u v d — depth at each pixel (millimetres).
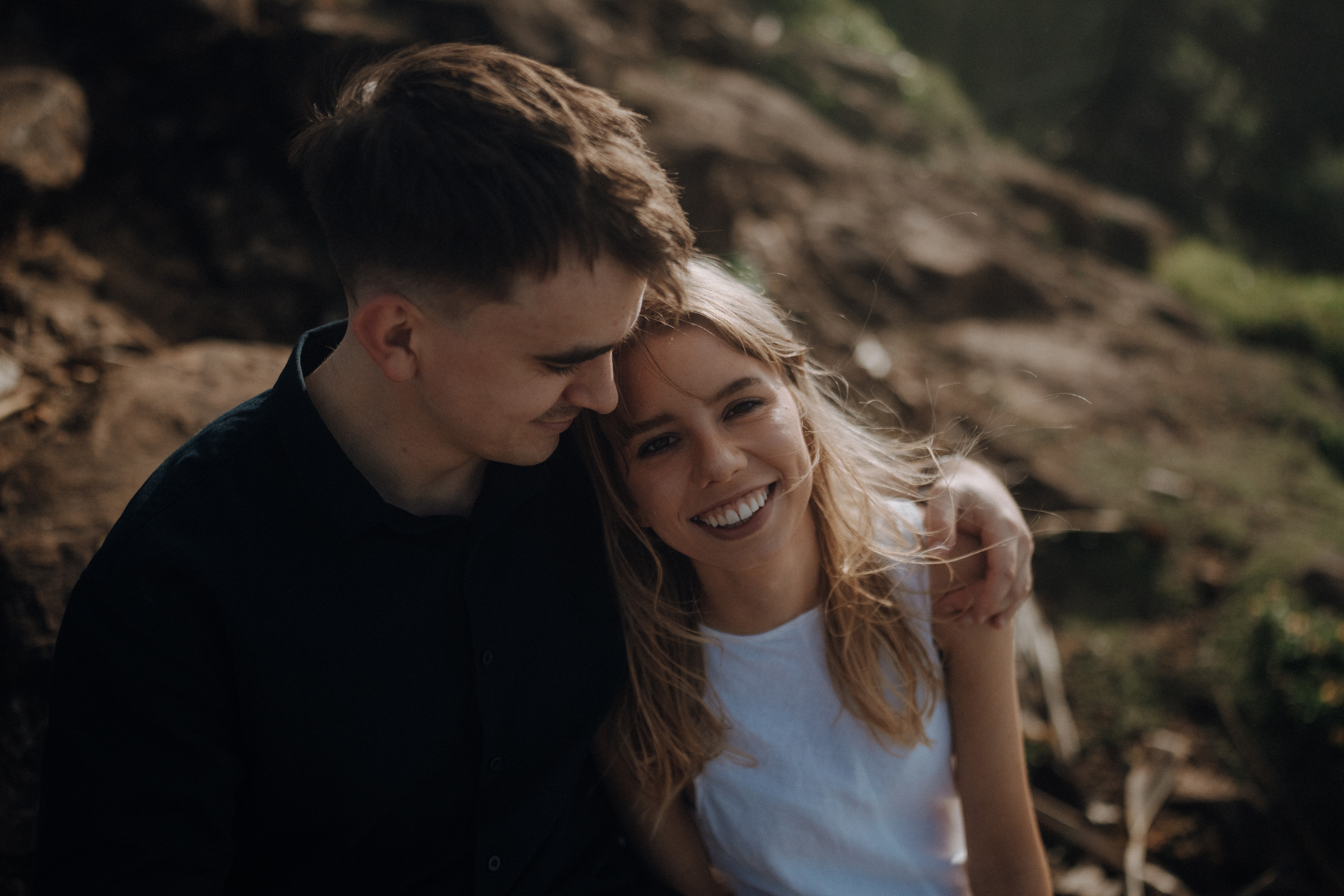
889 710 1698
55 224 3391
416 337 1260
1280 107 13102
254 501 1355
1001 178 8008
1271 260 11312
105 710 1300
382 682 1416
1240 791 3375
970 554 1701
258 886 1522
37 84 3400
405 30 4668
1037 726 3445
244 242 3758
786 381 1642
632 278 1226
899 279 5824
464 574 1442
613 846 1792
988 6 14008
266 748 1395
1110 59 12367
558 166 1149
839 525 1705
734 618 1740
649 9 7270
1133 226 8133
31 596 2012
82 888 1296
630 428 1521
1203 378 5789
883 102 8664
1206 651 3795
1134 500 4391
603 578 1669
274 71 3879
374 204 1191
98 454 2357
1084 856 3117
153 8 3729
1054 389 5195
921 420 4621
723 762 1768
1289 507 4590
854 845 1751
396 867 1540
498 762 1511
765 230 5469
